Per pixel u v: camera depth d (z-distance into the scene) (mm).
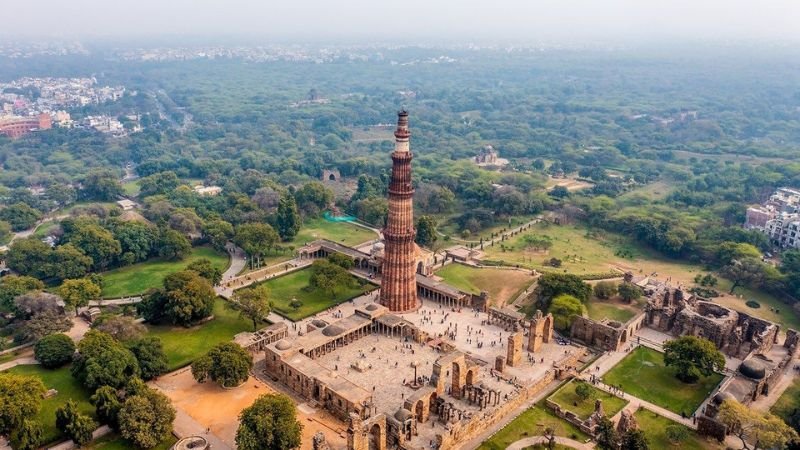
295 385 175125
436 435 147875
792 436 143875
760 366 176875
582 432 157750
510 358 188500
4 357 186875
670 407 169125
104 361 162875
